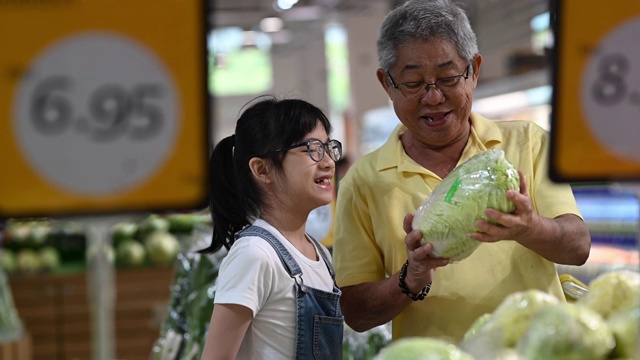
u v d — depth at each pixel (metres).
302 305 2.05
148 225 6.29
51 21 1.59
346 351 2.85
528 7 7.36
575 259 2.11
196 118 1.64
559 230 1.98
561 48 1.79
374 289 2.22
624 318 1.36
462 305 2.20
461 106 2.14
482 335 1.40
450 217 1.85
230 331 1.97
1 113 1.58
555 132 1.80
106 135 1.62
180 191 1.64
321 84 14.35
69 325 5.96
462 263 2.21
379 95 12.46
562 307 1.33
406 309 2.28
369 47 12.37
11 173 1.59
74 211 1.61
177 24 1.63
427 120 2.16
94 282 1.78
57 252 6.43
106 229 1.70
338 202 2.42
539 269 2.21
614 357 1.34
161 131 1.63
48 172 1.60
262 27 12.61
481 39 8.17
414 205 2.27
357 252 2.36
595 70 1.80
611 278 1.49
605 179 1.82
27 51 1.58
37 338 5.91
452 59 2.09
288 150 2.08
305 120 2.10
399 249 2.28
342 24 12.64
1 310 4.66
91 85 1.61
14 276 5.91
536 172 2.27
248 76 17.05
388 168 2.32
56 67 1.59
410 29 2.09
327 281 2.17
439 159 2.30
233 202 2.23
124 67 1.62
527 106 7.01
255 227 2.11
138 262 6.16
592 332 1.30
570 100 1.80
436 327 2.22
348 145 12.74
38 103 1.59
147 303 6.16
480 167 1.87
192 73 1.64
